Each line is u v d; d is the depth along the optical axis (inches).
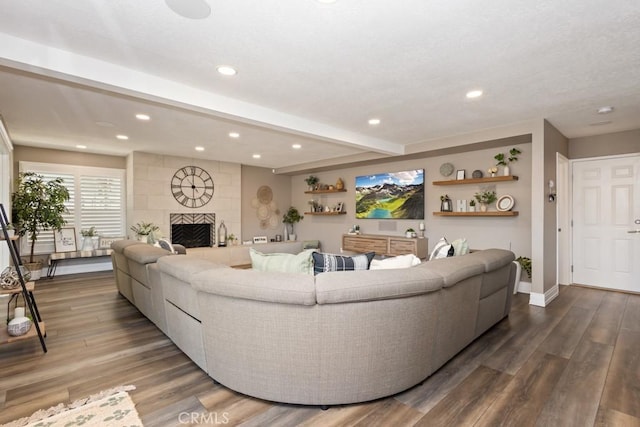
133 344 107.6
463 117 149.7
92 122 154.8
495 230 189.5
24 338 97.7
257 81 109.1
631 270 172.7
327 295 66.9
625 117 149.3
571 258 191.8
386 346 73.3
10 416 69.5
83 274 222.7
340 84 111.7
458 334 95.0
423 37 81.6
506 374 87.9
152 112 139.6
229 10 70.1
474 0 66.9
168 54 90.5
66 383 83.1
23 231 189.8
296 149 224.4
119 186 248.1
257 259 93.7
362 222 266.2
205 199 267.3
